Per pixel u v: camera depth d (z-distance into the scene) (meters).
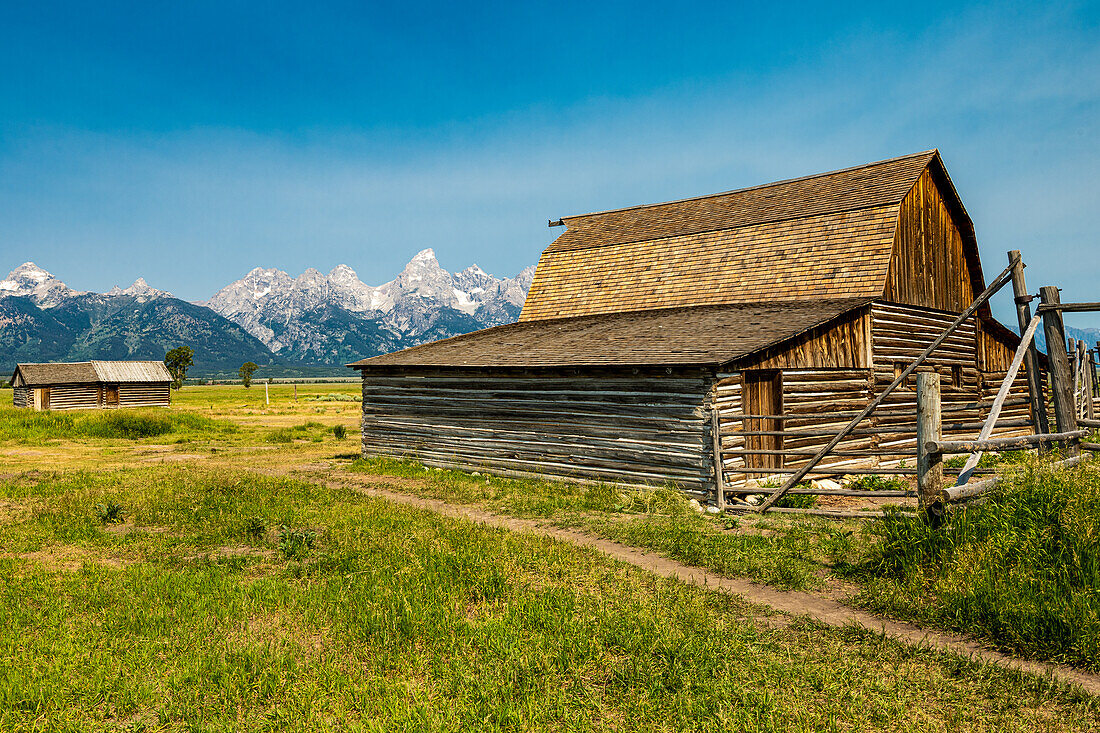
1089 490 7.40
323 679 5.43
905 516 8.33
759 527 11.26
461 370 19.31
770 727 4.64
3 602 7.36
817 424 16.72
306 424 38.88
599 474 15.95
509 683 5.29
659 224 27.61
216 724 4.80
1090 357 21.58
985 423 9.71
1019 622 6.11
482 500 14.65
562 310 26.94
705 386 13.96
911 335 20.27
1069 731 4.66
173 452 26.64
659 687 5.23
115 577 8.39
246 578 8.51
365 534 10.65
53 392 59.84
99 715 5.05
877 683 5.33
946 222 22.78
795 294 20.67
